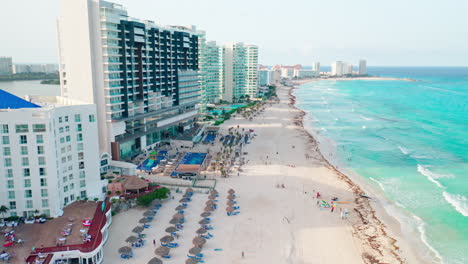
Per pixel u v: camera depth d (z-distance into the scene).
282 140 152.25
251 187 94.88
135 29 111.12
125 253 59.91
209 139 150.12
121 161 109.50
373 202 88.38
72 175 74.75
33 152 64.75
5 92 67.94
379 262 63.06
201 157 118.56
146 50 120.88
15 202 65.69
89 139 77.62
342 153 133.50
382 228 75.31
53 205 66.94
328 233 72.44
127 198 81.19
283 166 114.25
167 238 63.59
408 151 135.88
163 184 93.88
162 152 123.75
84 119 75.94
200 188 92.31
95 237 59.41
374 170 113.56
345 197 90.94
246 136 155.62
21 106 67.06
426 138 158.62
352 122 199.88
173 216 73.44
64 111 71.25
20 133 63.72
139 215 77.00
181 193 89.81
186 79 155.88
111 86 103.56
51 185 66.44
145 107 123.75
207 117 197.75
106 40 99.56
